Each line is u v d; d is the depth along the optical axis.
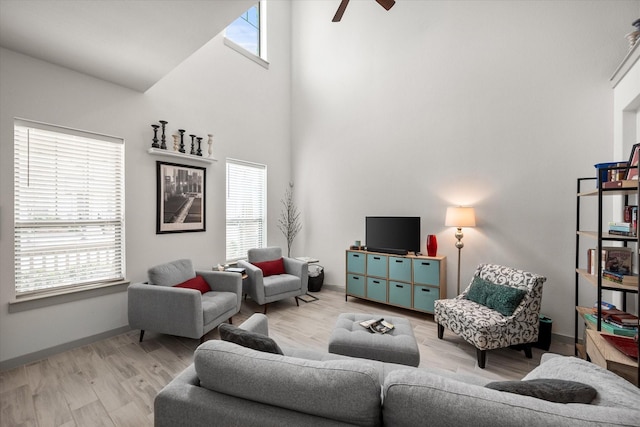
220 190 3.98
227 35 4.29
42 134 2.52
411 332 2.12
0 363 2.24
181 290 2.52
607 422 0.72
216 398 1.05
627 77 2.41
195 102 3.66
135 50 2.38
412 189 3.91
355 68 4.43
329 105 4.70
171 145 3.39
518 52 3.17
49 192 2.56
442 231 3.67
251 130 4.43
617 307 2.55
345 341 1.93
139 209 3.11
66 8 1.88
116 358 2.45
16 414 1.76
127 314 2.94
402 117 3.99
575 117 2.89
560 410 0.76
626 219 1.88
